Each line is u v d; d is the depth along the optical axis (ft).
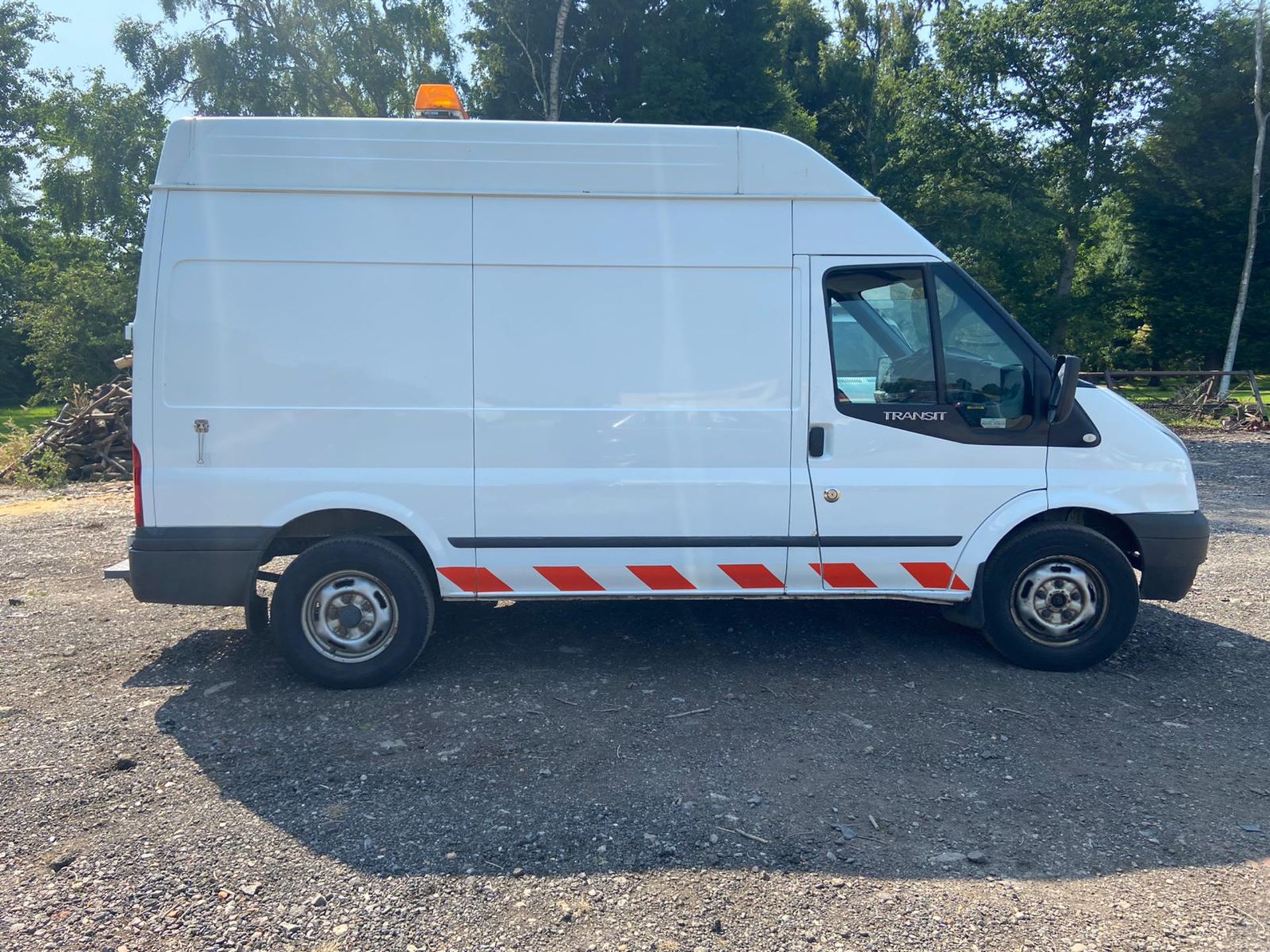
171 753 13.61
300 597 15.79
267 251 15.40
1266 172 100.12
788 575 16.31
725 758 13.47
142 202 93.15
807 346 16.01
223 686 16.22
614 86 77.56
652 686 16.19
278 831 11.48
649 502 15.99
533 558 16.02
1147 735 14.32
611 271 15.76
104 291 100.42
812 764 13.26
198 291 15.38
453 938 9.49
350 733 14.33
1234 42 93.30
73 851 11.03
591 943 9.41
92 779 12.78
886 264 16.07
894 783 12.73
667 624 19.56
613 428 15.87
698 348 15.88
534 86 78.13
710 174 15.84
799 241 15.99
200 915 9.84
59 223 106.73
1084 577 16.71
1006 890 10.34
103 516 33.65
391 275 15.55
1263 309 113.39
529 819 11.76
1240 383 84.02
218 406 15.47
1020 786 12.68
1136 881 10.52
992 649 18.04
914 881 10.50
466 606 20.83
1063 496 16.33
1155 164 106.42
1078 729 14.51
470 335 15.66
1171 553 16.55
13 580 23.71
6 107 136.98
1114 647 16.74
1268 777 13.01
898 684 16.30
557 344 15.74
